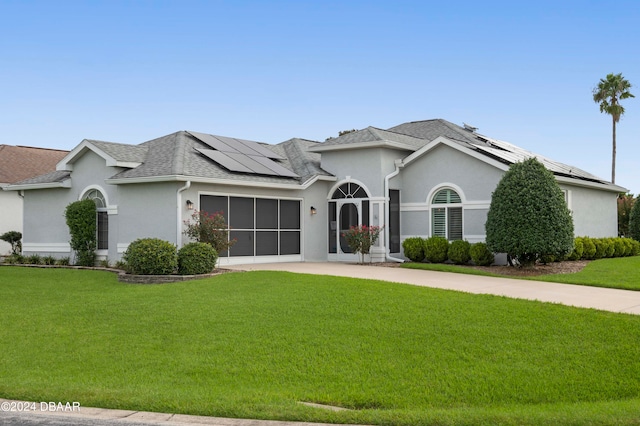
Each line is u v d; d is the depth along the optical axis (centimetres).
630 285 1527
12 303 1409
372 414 679
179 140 2309
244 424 664
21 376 855
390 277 1709
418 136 2834
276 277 1558
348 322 1079
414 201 2338
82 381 827
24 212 2528
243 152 2417
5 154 3356
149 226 2042
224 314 1157
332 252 2427
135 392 764
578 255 2236
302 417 677
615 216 3019
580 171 2841
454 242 2123
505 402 757
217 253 1847
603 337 983
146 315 1180
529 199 1861
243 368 871
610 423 638
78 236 2192
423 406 738
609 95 4653
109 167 2181
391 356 912
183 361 905
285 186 2227
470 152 2169
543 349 934
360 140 2314
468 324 1056
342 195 2406
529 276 1764
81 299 1404
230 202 2123
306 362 891
